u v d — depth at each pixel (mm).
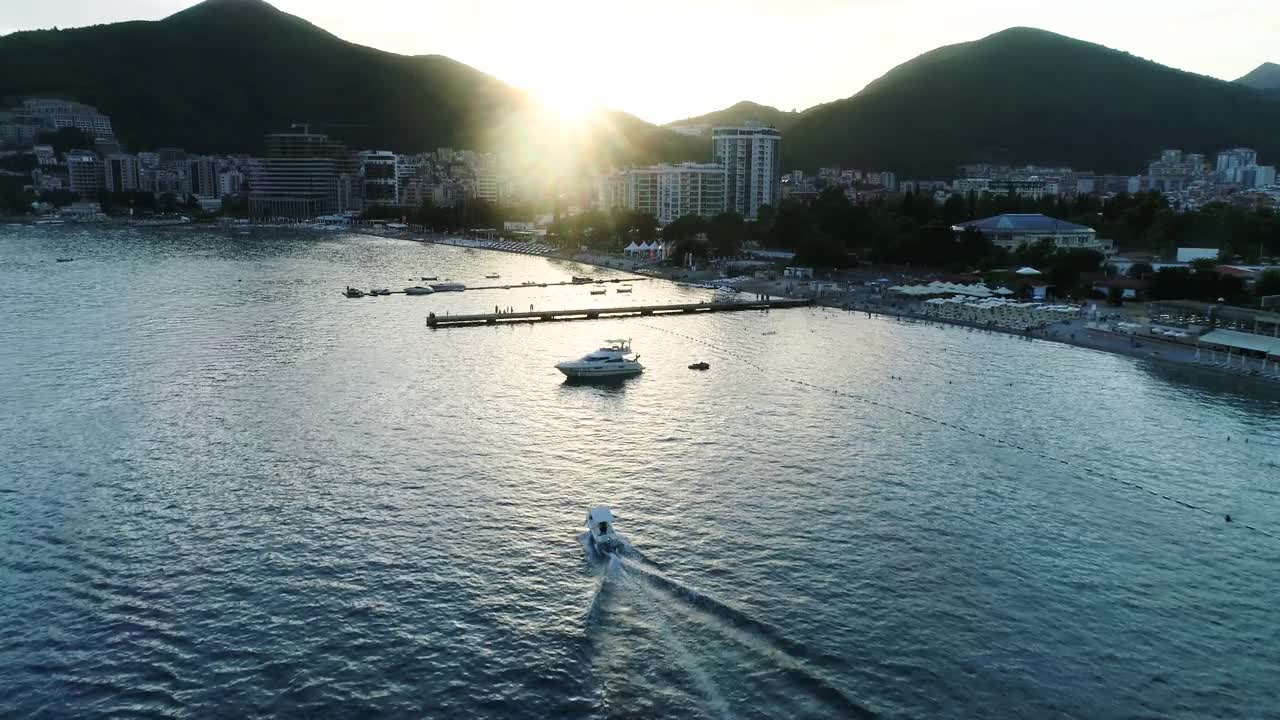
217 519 97250
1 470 110812
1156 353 187500
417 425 132750
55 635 75000
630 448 123375
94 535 93062
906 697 67562
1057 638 76000
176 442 122500
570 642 74375
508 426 133375
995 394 155000
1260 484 111812
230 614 78375
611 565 86625
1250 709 67062
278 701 67062
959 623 77875
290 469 112625
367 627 76562
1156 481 112562
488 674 70250
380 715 65625
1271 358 176000
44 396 144375
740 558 89125
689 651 73188
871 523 98312
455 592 82250
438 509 100625
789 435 130375
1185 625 78500
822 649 73500
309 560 88125
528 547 91188
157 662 71625
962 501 105125
